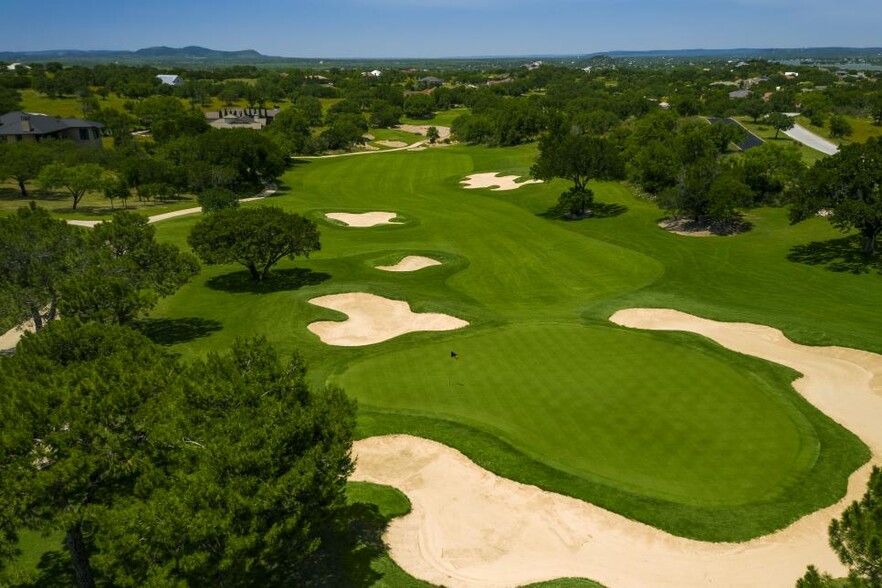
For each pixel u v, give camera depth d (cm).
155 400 1953
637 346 3784
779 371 3459
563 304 4900
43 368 2170
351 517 2373
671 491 2416
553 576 2094
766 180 8081
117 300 3456
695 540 2200
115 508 1702
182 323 4612
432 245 6881
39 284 3575
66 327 2302
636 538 2225
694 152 8875
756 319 4306
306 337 4238
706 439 2748
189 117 13488
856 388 3350
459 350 3797
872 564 1501
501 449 2711
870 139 5797
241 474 1706
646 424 2875
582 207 8044
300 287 5447
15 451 1723
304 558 2172
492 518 2372
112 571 1689
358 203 9519
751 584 2030
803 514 2297
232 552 1584
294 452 1873
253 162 10638
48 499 1744
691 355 3634
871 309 4672
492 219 8025
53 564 2175
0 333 3441
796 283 5347
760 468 2539
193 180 9956
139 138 15462
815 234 6800
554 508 2384
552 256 6309
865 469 2580
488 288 5425
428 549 2242
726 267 5838
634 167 9625
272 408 1862
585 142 7938
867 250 5947
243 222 5312
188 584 1639
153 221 8094
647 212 8162
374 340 4234
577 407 3041
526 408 3050
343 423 2019
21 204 9019
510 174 11175
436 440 2819
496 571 2133
